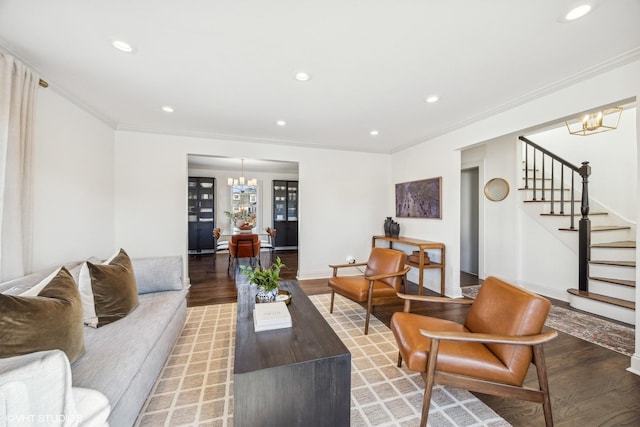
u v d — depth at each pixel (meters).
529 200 3.71
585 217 3.10
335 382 1.28
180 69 2.08
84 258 2.78
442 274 3.63
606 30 1.60
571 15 1.47
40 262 2.16
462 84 2.31
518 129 2.66
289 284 2.54
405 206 4.55
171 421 1.40
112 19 1.51
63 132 2.44
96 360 1.30
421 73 2.13
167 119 3.23
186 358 2.01
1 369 0.78
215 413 1.46
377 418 1.43
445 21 1.53
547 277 3.52
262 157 4.23
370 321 2.75
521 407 1.52
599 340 2.25
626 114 3.38
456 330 1.68
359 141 4.27
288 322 1.60
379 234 4.97
